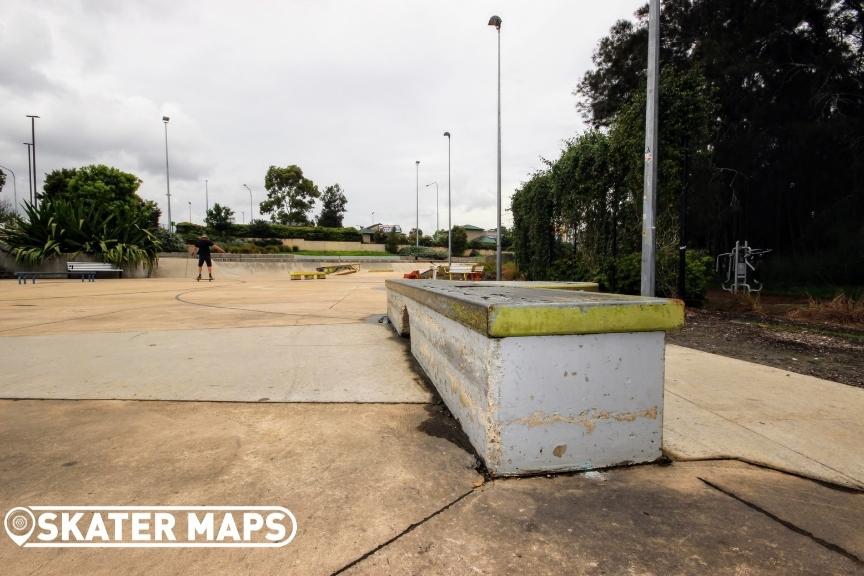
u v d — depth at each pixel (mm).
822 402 3027
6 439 2283
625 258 9336
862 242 13062
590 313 1948
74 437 2314
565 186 11250
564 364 1979
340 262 30859
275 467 2008
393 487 1845
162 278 19391
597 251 10500
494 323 1848
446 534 1544
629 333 2051
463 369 2346
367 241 55031
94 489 1815
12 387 3150
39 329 5562
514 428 1944
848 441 2385
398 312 5090
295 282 16625
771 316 7895
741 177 15945
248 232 43625
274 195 62656
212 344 4637
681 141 8414
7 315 6898
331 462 2055
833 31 14844
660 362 2104
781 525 1625
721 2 15305
